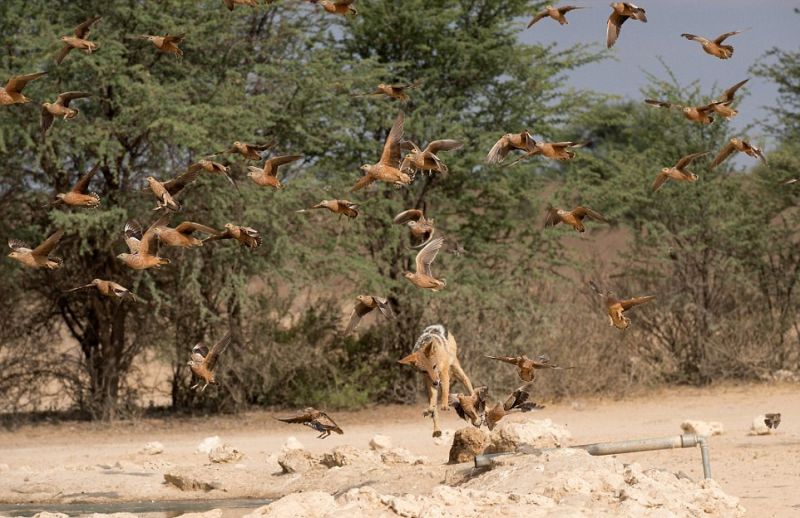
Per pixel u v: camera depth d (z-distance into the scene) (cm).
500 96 5456
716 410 4466
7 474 3266
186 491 3005
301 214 4778
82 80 4503
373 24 5341
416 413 4853
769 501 2344
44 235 4544
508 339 5047
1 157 4481
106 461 3525
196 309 4816
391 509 1988
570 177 5403
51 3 4631
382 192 5103
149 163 4581
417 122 5159
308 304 5191
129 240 1989
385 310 2006
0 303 4722
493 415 2525
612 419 4291
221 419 4762
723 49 2181
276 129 4981
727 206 5519
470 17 5550
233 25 4872
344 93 5078
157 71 4778
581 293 5225
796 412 4256
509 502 2080
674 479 2359
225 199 4547
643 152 5788
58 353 4856
